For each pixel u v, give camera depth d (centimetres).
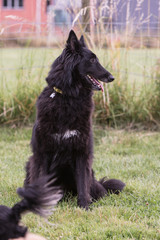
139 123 816
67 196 471
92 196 474
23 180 530
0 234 260
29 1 2645
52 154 450
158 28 847
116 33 791
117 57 796
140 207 420
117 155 670
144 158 644
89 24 771
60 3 759
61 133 435
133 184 499
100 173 575
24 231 271
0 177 549
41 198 262
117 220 382
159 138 758
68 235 357
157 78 821
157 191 470
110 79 452
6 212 271
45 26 812
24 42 1098
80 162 451
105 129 799
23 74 829
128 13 779
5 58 1706
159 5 830
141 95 822
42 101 441
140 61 958
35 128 449
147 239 342
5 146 721
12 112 823
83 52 447
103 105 800
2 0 2658
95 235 349
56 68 448
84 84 446
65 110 431
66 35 703
